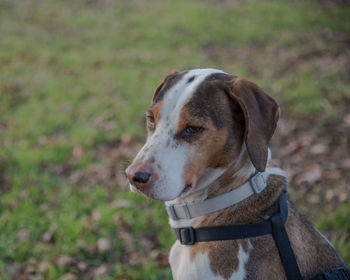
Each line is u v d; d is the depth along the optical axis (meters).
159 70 8.21
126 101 6.96
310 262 2.36
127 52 9.27
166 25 10.73
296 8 11.20
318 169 4.85
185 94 2.26
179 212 2.49
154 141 2.25
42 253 3.94
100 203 4.55
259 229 2.27
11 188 4.90
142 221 4.26
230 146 2.28
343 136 5.49
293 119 6.03
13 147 5.70
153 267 3.70
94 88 7.54
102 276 3.68
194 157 2.25
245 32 9.88
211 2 12.47
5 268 3.80
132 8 12.53
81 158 5.42
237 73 7.73
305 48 8.62
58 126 6.32
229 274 2.24
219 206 2.36
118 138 5.88
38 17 12.06
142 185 2.15
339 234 3.96
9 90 7.53
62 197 4.69
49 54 9.34
